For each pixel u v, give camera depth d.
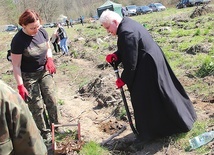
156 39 12.63
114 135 5.04
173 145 4.35
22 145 1.94
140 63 4.20
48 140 4.86
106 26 4.29
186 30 14.09
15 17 51.94
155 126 4.38
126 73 4.25
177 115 4.28
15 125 1.88
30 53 4.46
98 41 15.48
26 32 4.41
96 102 6.78
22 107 1.91
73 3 79.25
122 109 5.82
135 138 4.84
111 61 4.56
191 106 4.64
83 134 5.25
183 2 36.22
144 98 4.29
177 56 8.98
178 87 4.54
